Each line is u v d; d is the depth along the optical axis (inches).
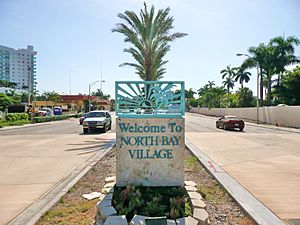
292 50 1662.2
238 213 209.5
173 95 257.8
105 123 937.5
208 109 2906.0
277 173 329.7
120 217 176.9
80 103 3095.5
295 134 869.8
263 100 1881.2
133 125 255.1
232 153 485.1
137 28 812.0
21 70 3996.1
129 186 234.2
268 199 233.1
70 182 294.0
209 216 202.7
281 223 184.2
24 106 1895.9
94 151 516.4
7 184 290.4
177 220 174.2
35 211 213.2
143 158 254.7
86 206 222.1
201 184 290.4
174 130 255.8
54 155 472.4
